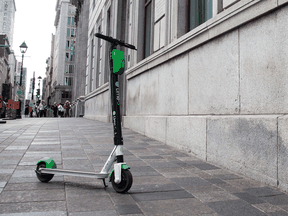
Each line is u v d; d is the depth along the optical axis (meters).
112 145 5.04
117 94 2.45
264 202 2.23
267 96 2.87
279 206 2.14
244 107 3.22
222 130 3.53
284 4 2.64
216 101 3.81
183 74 4.85
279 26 2.72
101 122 11.84
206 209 2.06
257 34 3.03
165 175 3.07
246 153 3.06
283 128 2.56
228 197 2.34
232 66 3.46
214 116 3.78
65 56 59.69
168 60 5.51
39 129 7.77
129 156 4.13
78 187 2.53
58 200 2.16
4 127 8.27
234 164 3.27
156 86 6.15
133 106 7.91
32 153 4.10
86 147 4.77
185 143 4.54
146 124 6.52
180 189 2.55
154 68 6.29
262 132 2.83
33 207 1.99
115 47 2.50
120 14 11.04
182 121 4.68
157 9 6.80
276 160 2.63
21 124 9.86
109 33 13.31
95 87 15.80
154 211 1.99
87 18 22.64
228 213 1.98
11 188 2.44
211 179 2.94
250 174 2.99
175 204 2.15
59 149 4.52
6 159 3.62
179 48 4.91
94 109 15.41
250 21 3.14
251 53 3.12
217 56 3.80
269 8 2.79
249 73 3.14
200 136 4.07
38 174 2.67
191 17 5.49
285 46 2.65
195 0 5.36
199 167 3.50
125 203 2.13
